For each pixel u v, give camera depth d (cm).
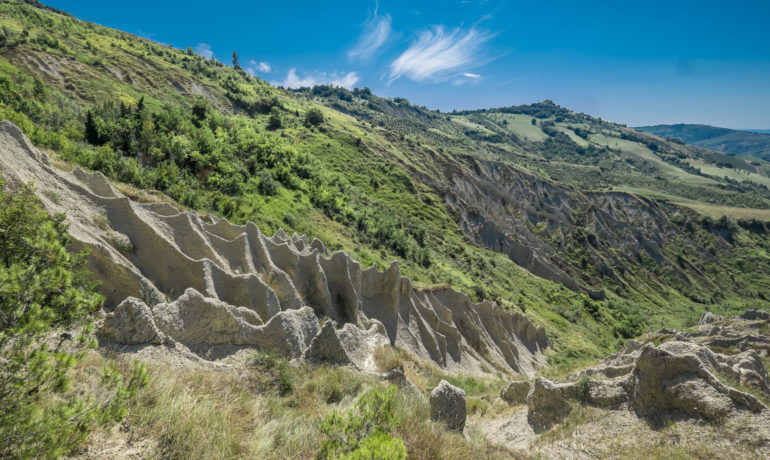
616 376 1933
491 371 3788
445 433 1098
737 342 2731
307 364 1489
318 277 2755
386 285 3291
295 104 18500
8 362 520
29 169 1883
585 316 8762
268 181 6406
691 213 18562
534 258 11238
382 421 738
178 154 5391
